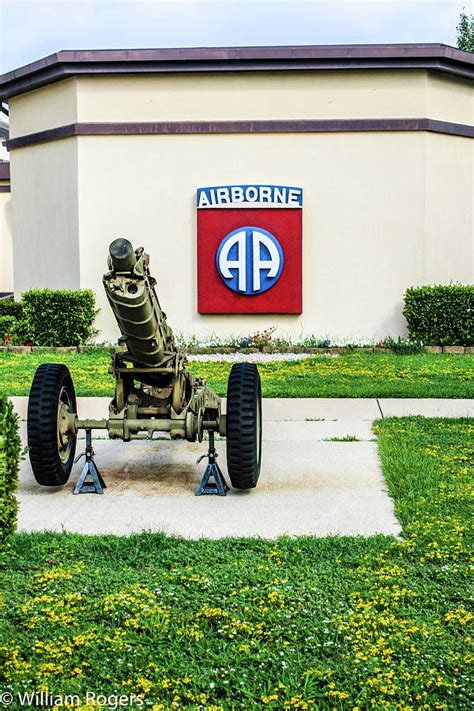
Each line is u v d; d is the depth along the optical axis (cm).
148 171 1600
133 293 582
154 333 631
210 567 502
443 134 1614
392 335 1597
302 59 1541
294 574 491
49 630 422
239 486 671
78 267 1636
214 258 1575
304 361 1407
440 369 1300
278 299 1570
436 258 1620
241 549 537
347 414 1002
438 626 427
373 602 449
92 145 1609
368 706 361
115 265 580
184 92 1584
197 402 704
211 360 1439
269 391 1116
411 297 1526
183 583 479
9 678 379
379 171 1580
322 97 1573
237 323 1594
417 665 389
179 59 1548
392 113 1574
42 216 1739
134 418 695
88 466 693
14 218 1828
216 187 1568
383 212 1586
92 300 1596
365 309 1593
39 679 377
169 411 693
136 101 1595
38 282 1769
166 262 1606
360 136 1577
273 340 1571
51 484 689
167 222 1602
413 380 1205
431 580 486
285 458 799
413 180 1582
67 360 1423
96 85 1602
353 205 1584
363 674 380
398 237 1588
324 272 1588
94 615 438
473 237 1700
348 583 476
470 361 1387
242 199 1562
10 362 1397
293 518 611
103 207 1616
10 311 1662
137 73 1580
